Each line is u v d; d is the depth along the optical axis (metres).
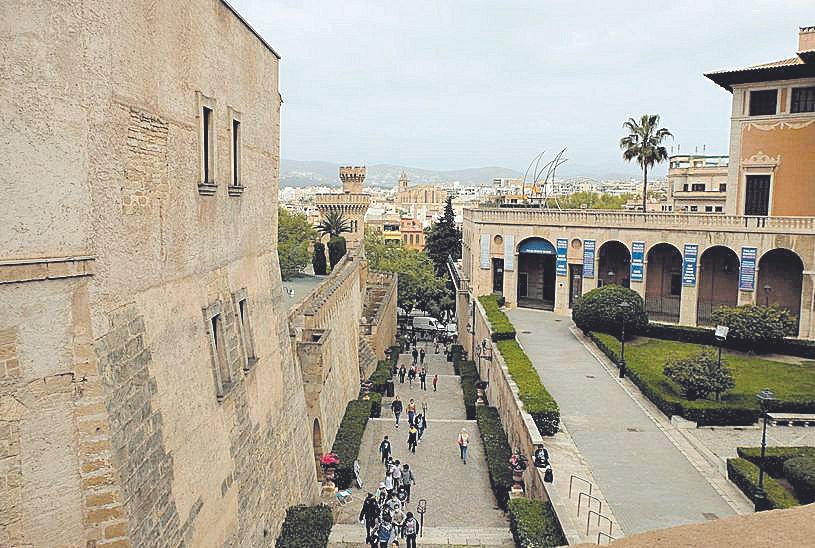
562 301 58.12
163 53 12.53
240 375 16.66
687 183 99.69
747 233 48.47
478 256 62.25
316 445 29.33
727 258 54.12
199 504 13.17
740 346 43.31
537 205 84.50
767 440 28.41
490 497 28.81
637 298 47.25
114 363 10.27
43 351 9.08
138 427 10.86
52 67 9.13
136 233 11.37
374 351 60.06
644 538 5.09
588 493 23.14
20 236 8.79
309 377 27.84
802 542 4.66
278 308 21.86
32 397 8.95
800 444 27.95
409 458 33.81
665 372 32.91
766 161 50.62
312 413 27.81
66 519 9.23
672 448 27.62
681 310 51.75
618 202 121.69
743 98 51.41
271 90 21.64
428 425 39.75
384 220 175.12
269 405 19.50
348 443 33.12
